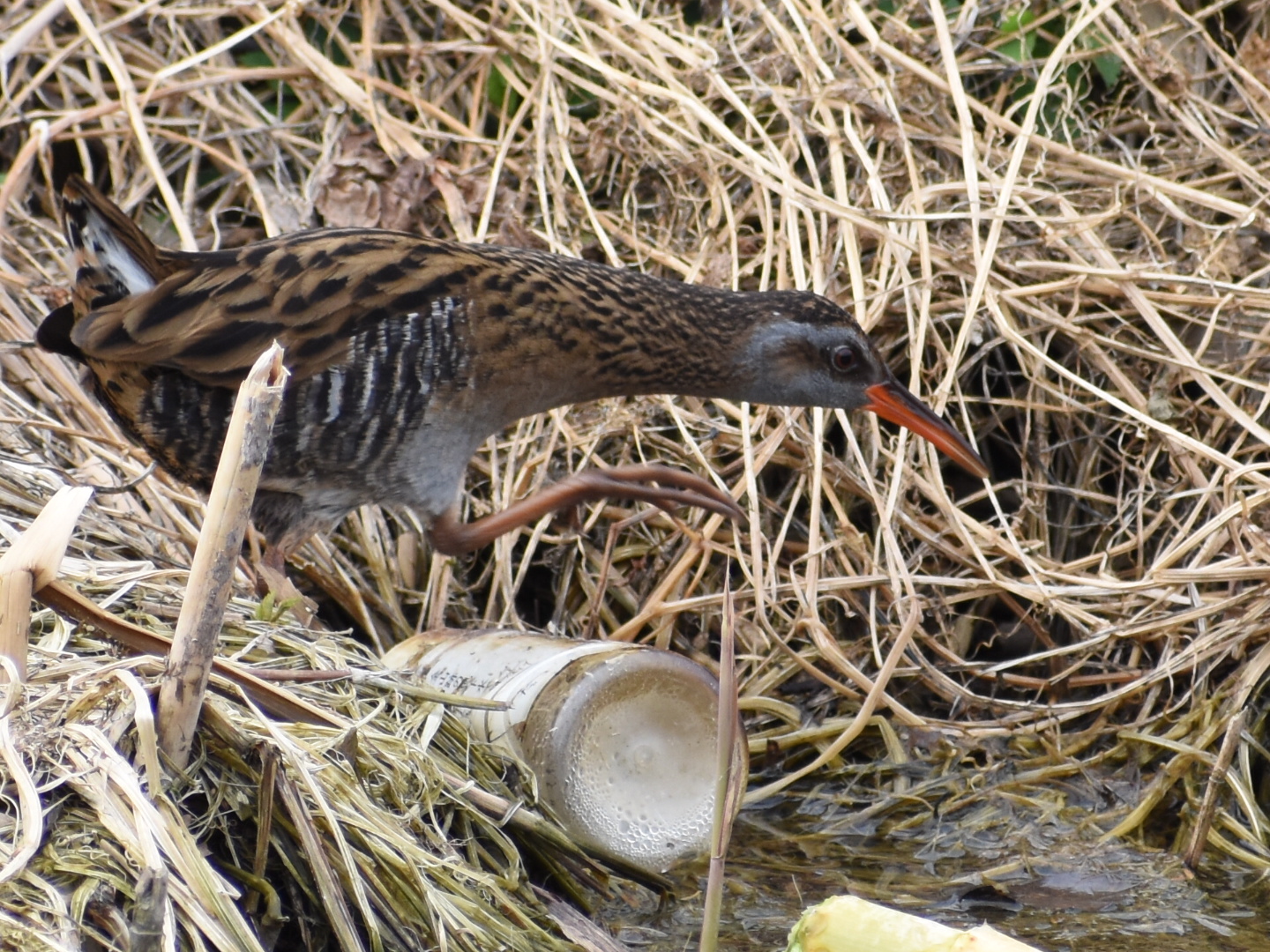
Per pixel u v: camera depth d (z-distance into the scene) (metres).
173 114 9.22
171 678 4.59
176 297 6.17
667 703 6.02
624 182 8.94
